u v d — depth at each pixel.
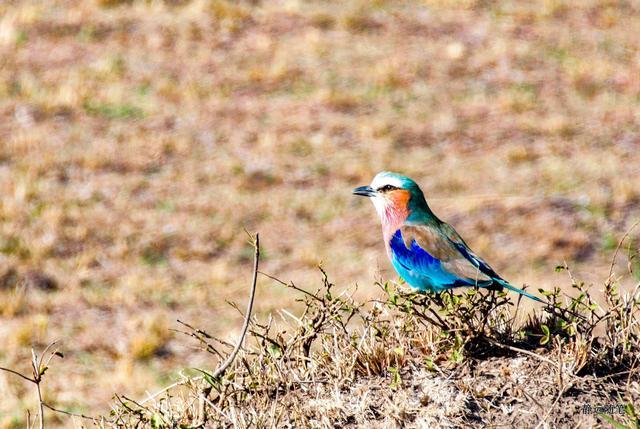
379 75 26.98
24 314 16.14
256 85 26.36
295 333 6.39
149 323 15.27
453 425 5.74
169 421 6.00
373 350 6.30
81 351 14.66
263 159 22.83
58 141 23.11
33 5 29.31
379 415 5.89
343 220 20.27
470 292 6.35
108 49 27.53
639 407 5.88
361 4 30.92
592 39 29.59
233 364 6.34
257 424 5.84
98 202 20.61
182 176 21.94
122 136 23.55
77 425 7.24
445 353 6.32
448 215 20.28
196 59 27.41
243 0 30.55
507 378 6.07
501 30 29.88
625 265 18.03
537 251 18.78
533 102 26.12
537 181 21.98
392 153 23.42
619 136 24.44
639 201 20.72
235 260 18.66
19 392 13.09
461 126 24.75
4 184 21.05
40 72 26.23
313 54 27.97
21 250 18.20
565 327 6.30
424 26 29.92
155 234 19.34
